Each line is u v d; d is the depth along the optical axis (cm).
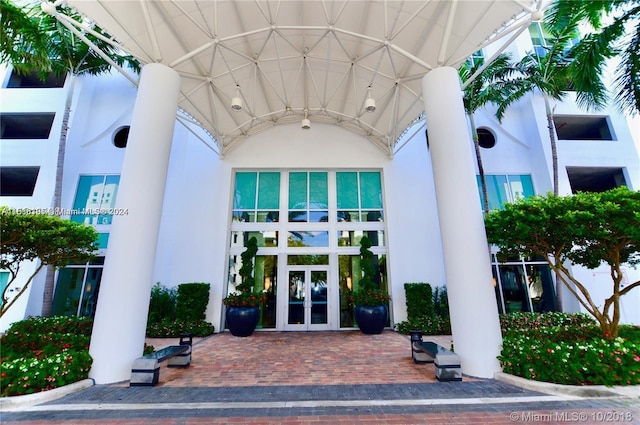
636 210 458
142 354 551
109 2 604
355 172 1251
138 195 579
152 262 585
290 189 1228
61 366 467
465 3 635
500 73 1135
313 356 696
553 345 498
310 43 886
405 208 1181
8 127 1368
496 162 1270
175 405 406
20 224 544
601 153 1236
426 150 1250
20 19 688
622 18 772
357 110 1138
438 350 555
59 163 1055
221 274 1096
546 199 551
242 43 852
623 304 1075
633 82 788
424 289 1058
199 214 1153
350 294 1092
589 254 618
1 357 518
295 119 1262
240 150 1230
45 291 964
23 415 374
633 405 390
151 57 684
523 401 411
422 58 811
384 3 687
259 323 1085
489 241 616
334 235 1178
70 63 1087
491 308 546
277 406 402
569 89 1302
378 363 630
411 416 368
